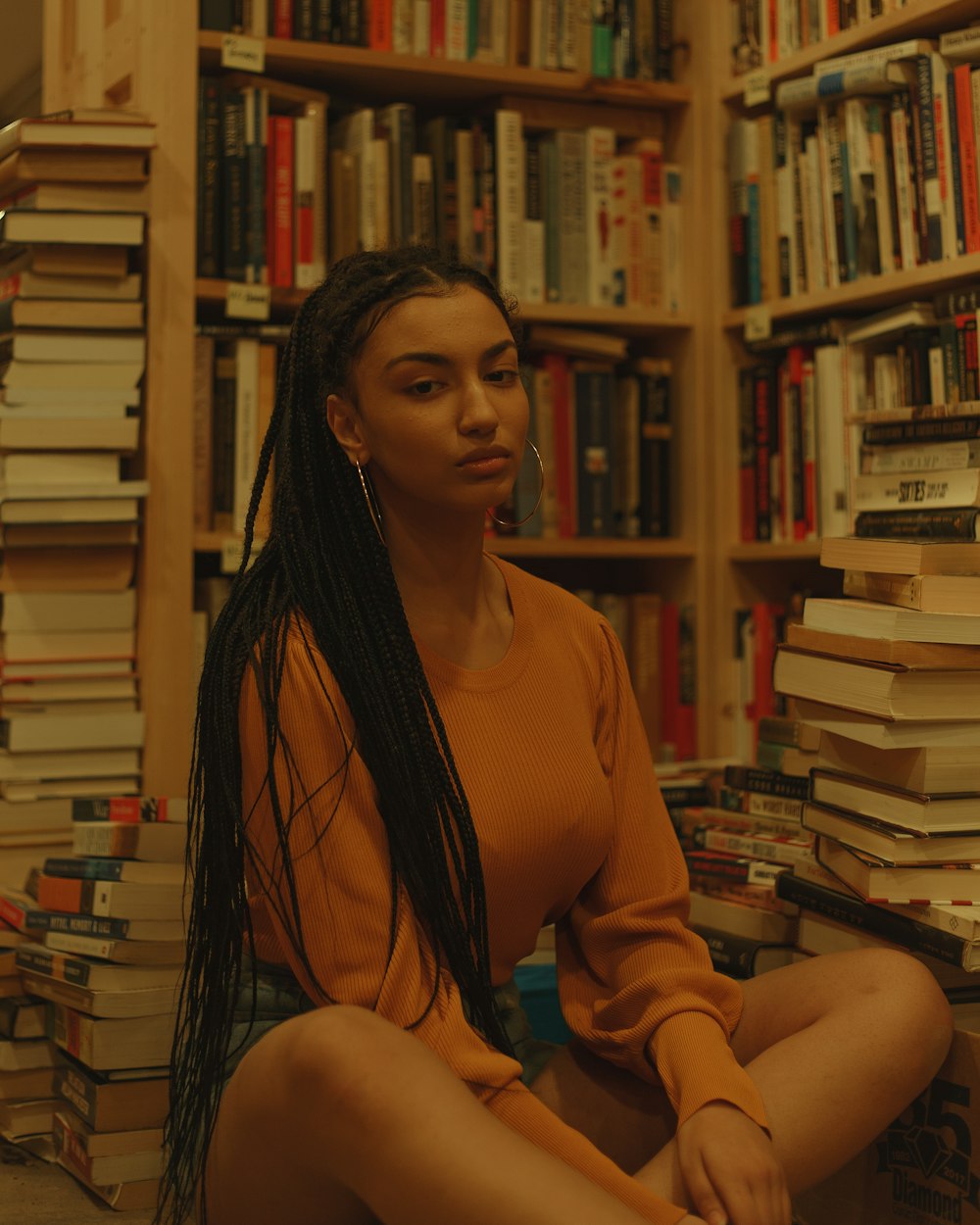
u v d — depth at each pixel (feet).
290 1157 3.40
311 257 7.59
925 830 4.44
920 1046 3.86
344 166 7.67
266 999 4.10
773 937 5.26
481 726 4.10
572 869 4.20
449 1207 3.09
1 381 6.98
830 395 7.38
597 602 8.36
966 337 6.39
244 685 4.00
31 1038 5.82
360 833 3.80
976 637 4.47
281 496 4.27
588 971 4.37
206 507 7.38
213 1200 3.77
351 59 7.51
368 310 4.00
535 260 8.01
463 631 4.22
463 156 7.86
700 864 5.79
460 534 4.13
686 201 8.32
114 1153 5.24
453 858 3.92
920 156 6.67
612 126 8.28
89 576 7.09
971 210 6.46
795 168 7.58
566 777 4.14
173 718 7.16
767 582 8.32
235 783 3.99
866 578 4.92
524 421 4.07
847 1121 3.73
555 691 4.26
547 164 8.03
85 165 6.93
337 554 4.12
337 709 3.88
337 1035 3.26
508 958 4.29
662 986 4.00
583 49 8.04
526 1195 3.05
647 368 8.38
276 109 7.75
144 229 7.13
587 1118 4.09
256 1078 3.40
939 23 6.68
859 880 4.61
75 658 7.05
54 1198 5.36
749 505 8.09
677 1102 3.65
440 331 3.89
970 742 4.51
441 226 7.82
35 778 6.98
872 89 6.91
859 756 4.80
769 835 5.78
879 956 4.03
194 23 7.18
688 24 8.30
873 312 7.43
